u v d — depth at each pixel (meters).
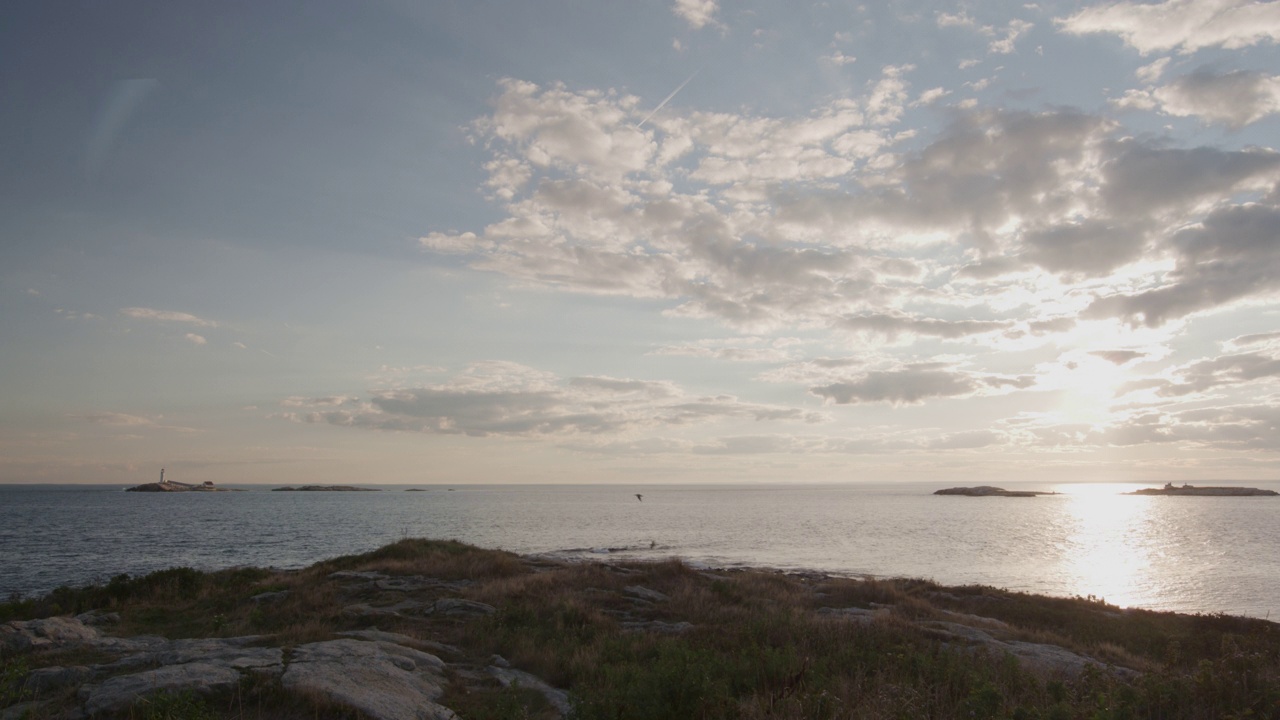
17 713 8.32
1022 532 91.06
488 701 10.20
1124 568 53.53
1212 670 9.22
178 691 8.64
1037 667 13.58
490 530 86.62
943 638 16.73
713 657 11.90
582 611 17.89
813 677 10.38
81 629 13.94
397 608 19.30
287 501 195.88
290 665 10.16
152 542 66.94
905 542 73.56
